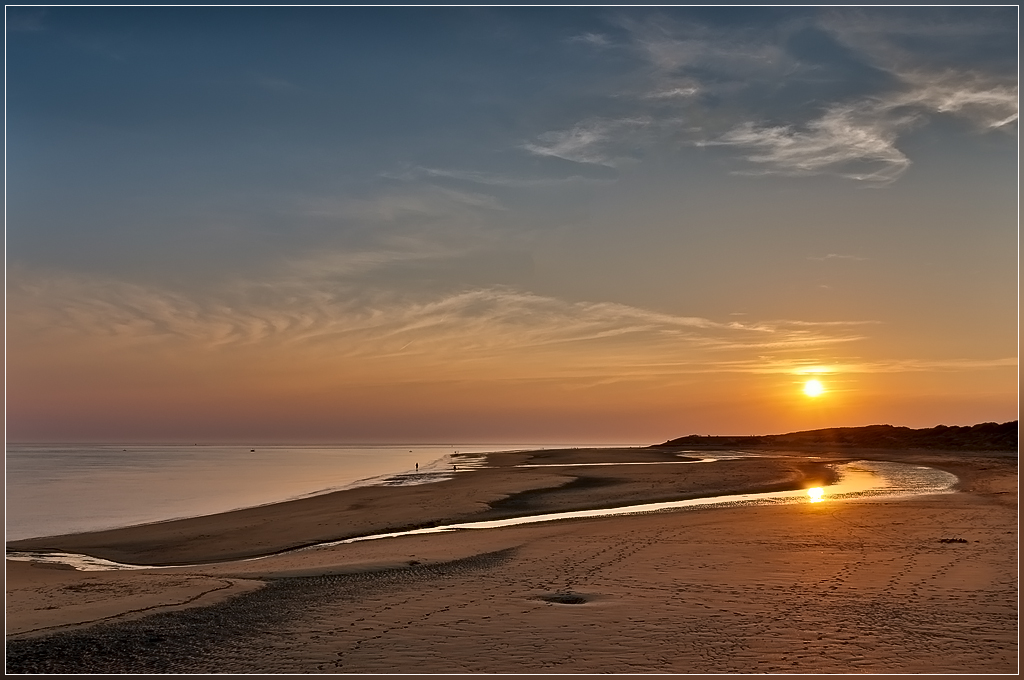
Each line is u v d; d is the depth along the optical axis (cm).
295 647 1047
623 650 1012
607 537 2067
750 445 15038
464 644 1049
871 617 1159
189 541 2606
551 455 10475
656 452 11225
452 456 12306
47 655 1020
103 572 1797
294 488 5225
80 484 6069
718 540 1947
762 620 1150
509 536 2205
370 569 1673
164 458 14288
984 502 2911
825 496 3494
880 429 14175
